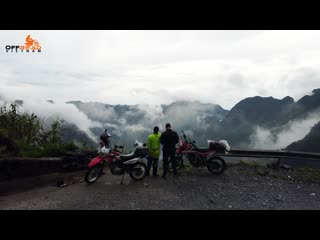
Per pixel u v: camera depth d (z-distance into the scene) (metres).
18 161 9.66
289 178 10.55
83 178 10.66
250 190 9.17
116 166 10.10
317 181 10.26
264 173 10.97
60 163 11.27
